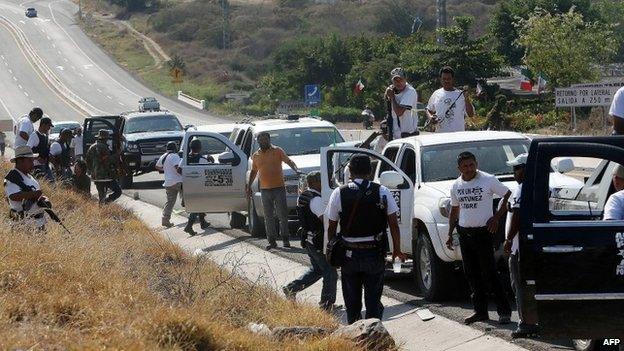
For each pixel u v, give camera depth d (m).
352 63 94.94
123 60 135.88
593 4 110.25
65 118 92.88
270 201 19.88
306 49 100.62
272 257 19.12
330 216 11.27
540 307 9.09
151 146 36.94
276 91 98.88
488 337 11.81
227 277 13.73
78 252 12.75
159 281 13.26
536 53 59.47
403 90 17.33
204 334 9.36
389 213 11.21
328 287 13.77
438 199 13.88
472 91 57.84
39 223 14.49
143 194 34.44
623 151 9.04
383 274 11.34
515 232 11.13
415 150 15.27
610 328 9.00
